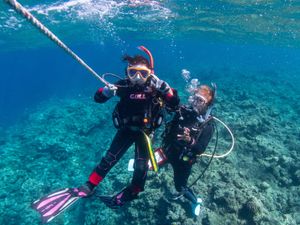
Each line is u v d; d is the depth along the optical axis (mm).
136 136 3701
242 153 11031
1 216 11031
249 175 10031
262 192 9055
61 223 10562
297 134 13586
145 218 7797
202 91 4562
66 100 30688
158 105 3543
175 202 7570
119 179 9883
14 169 13906
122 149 3680
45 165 14047
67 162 14094
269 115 15711
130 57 3545
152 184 8523
